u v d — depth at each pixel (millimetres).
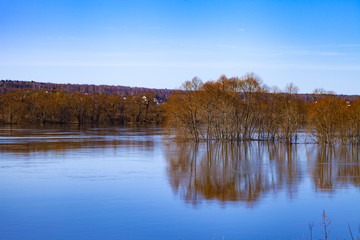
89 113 183250
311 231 23688
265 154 61281
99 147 69062
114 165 48312
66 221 25984
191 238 23312
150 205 29734
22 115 172125
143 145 73688
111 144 74812
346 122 77938
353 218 26984
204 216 27203
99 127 143750
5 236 23375
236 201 31109
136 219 26453
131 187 35625
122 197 31922
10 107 171125
